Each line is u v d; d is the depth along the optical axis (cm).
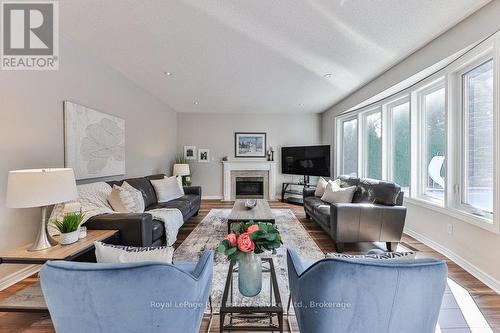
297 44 258
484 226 205
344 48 267
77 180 272
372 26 223
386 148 396
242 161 630
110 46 266
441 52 241
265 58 293
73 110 262
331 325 92
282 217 436
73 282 79
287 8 196
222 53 280
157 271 82
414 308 86
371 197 305
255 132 632
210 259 138
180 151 627
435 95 303
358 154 474
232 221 286
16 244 207
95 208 233
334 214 278
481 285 203
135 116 404
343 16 207
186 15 207
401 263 84
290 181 634
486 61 218
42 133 229
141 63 313
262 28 227
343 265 85
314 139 632
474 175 235
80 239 189
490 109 217
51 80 237
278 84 394
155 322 87
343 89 421
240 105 546
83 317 83
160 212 286
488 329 155
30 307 156
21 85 211
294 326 157
